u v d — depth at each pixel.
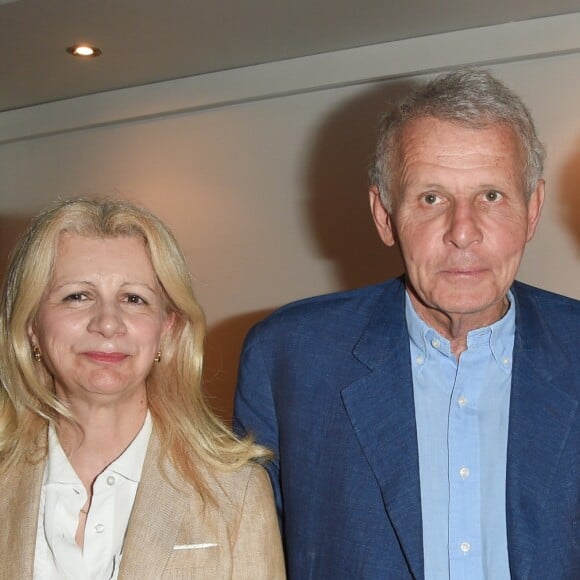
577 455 1.68
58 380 1.73
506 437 1.72
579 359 1.76
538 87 4.14
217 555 1.70
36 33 4.21
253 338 1.99
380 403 1.78
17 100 5.45
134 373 1.69
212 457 1.77
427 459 1.74
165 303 1.77
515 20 4.08
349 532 1.74
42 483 1.70
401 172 1.73
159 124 5.26
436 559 1.67
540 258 4.12
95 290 1.66
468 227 1.63
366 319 1.90
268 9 3.92
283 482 1.87
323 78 4.59
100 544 1.66
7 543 1.67
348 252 4.65
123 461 1.71
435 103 1.69
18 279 1.70
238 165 5.00
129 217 1.70
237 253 5.00
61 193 5.64
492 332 1.75
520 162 1.69
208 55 4.61
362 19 4.06
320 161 4.73
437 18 4.06
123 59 4.66
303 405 1.86
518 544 1.64
